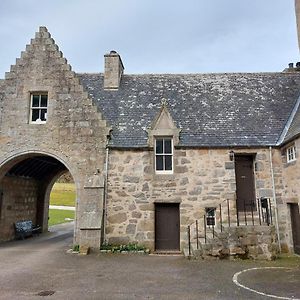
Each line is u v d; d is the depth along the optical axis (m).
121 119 14.69
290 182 12.70
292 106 15.28
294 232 12.72
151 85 16.75
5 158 13.73
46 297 6.98
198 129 14.17
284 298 6.89
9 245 15.11
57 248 14.02
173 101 15.66
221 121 14.57
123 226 13.12
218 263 10.48
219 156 13.59
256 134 13.96
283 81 16.88
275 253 11.82
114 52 16.80
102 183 13.01
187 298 6.91
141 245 12.94
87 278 8.62
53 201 45.22
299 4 16.03
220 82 16.97
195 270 9.50
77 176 13.53
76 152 13.70
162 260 11.06
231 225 11.82
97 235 12.43
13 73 14.37
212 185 13.36
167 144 14.00
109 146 13.61
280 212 13.21
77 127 13.88
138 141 13.74
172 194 13.34
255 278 8.57
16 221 17.59
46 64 14.40
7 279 8.52
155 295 7.13
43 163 18.08
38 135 13.87
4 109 14.08
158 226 13.45
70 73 14.29
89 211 12.73
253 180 13.94
